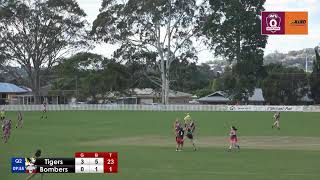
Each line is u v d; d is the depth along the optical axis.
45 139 158.12
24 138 161.38
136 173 91.62
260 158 112.12
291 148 132.38
